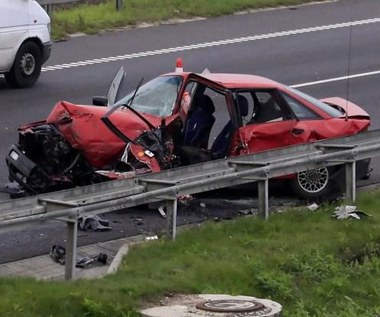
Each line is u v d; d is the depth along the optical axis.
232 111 35.84
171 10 71.44
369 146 33.66
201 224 31.88
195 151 35.31
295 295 26.72
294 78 57.06
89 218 32.53
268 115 36.41
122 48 63.28
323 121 36.78
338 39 66.56
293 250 28.83
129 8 71.19
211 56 61.59
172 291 25.17
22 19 53.81
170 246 28.45
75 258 26.62
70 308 23.44
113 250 30.33
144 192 28.98
